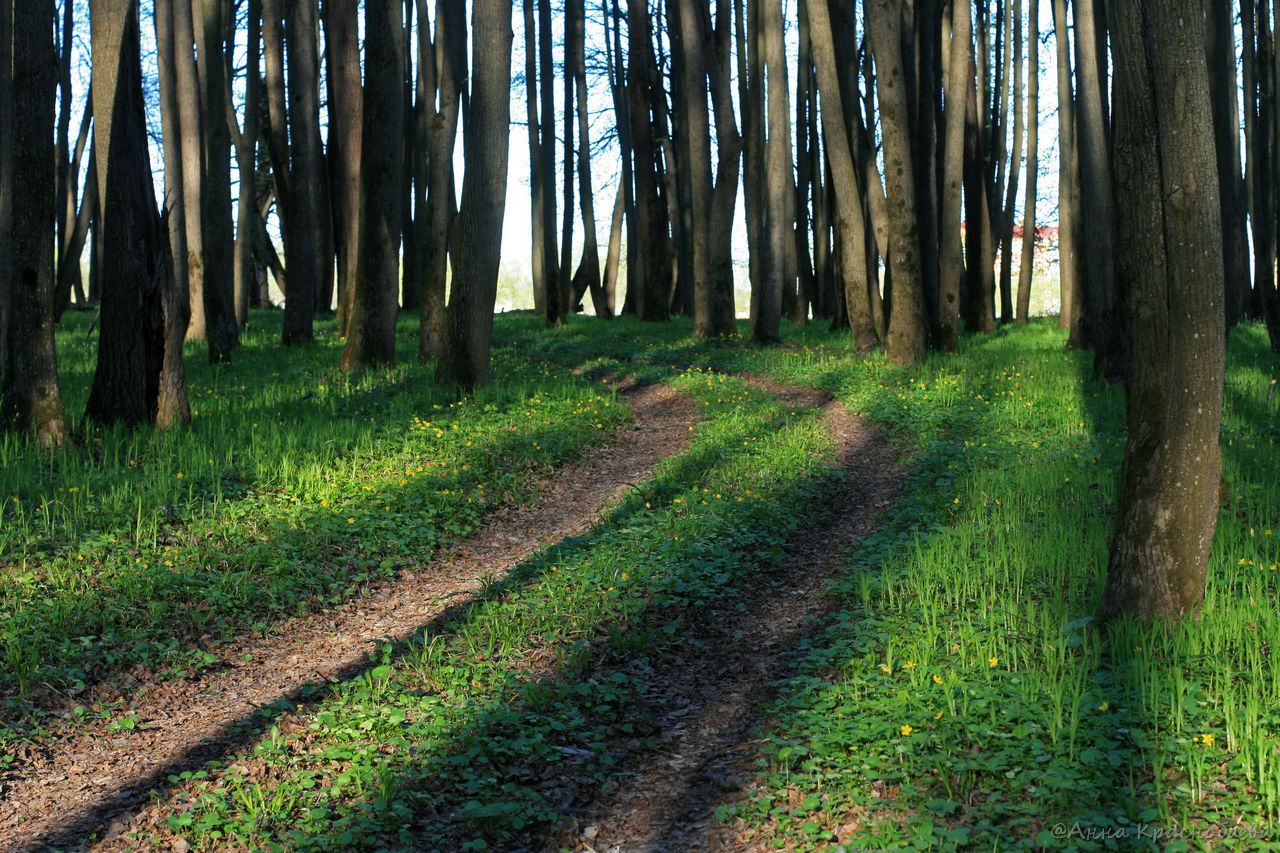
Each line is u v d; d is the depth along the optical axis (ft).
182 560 25.67
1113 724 15.62
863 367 60.34
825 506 34.06
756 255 79.30
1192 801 13.46
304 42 69.56
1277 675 16.61
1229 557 23.49
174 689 20.17
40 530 26.53
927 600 22.48
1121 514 20.36
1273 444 36.76
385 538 29.50
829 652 20.18
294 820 15.05
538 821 14.89
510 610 23.86
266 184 123.13
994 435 40.96
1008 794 14.15
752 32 80.12
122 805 15.72
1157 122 19.13
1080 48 54.54
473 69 49.29
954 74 65.46
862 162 86.79
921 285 62.23
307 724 18.53
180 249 61.05
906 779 14.66
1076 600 22.16
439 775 16.15
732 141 76.79
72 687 19.39
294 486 32.91
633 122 98.07
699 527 30.07
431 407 46.55
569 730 17.87
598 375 62.75
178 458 34.45
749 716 18.34
